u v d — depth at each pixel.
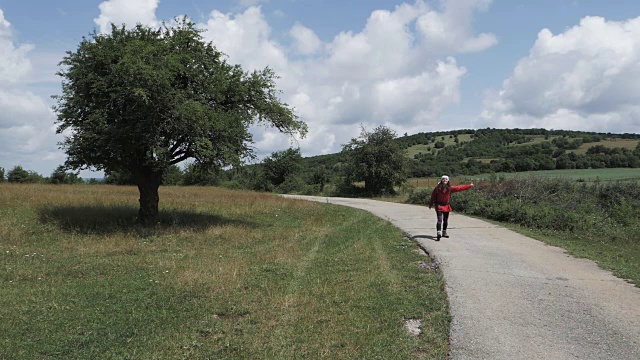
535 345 4.93
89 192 24.92
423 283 7.62
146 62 12.98
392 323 5.75
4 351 4.90
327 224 17.42
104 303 6.70
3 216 14.29
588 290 7.01
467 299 6.58
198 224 15.66
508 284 7.39
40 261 9.62
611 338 5.09
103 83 12.94
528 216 15.73
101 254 10.58
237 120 14.80
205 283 7.85
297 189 58.38
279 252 10.89
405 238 12.64
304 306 6.53
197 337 5.38
